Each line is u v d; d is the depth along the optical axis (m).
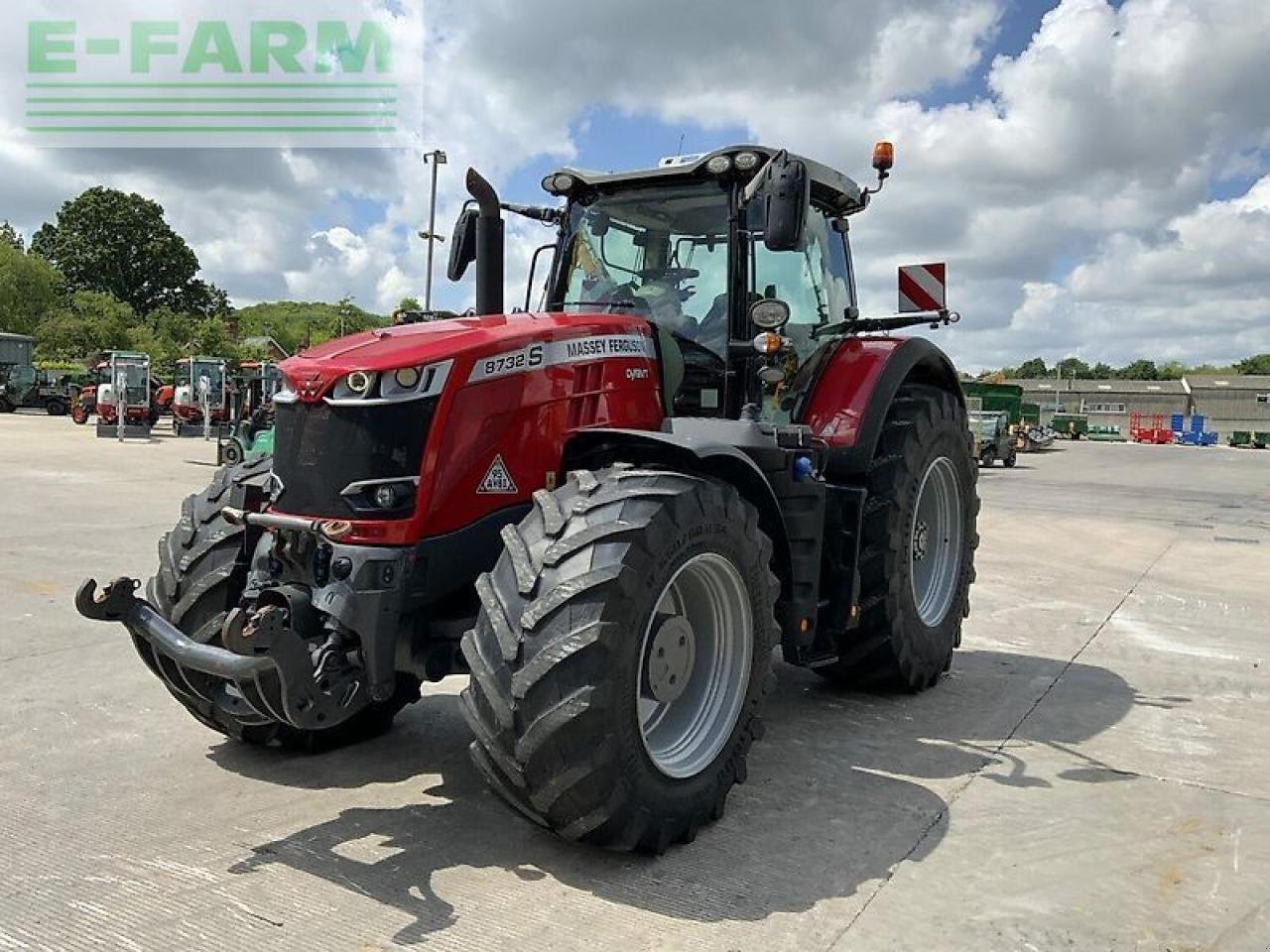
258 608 3.17
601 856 3.05
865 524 4.63
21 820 3.23
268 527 3.29
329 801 3.44
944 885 2.93
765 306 3.99
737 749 3.32
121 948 2.48
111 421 24.36
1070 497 17.61
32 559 7.74
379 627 3.11
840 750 4.09
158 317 71.62
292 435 3.32
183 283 85.69
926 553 5.27
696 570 3.21
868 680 4.88
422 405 3.19
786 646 3.95
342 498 3.17
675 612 3.31
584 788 2.78
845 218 5.29
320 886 2.83
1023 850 3.18
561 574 2.82
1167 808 3.54
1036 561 9.68
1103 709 4.75
